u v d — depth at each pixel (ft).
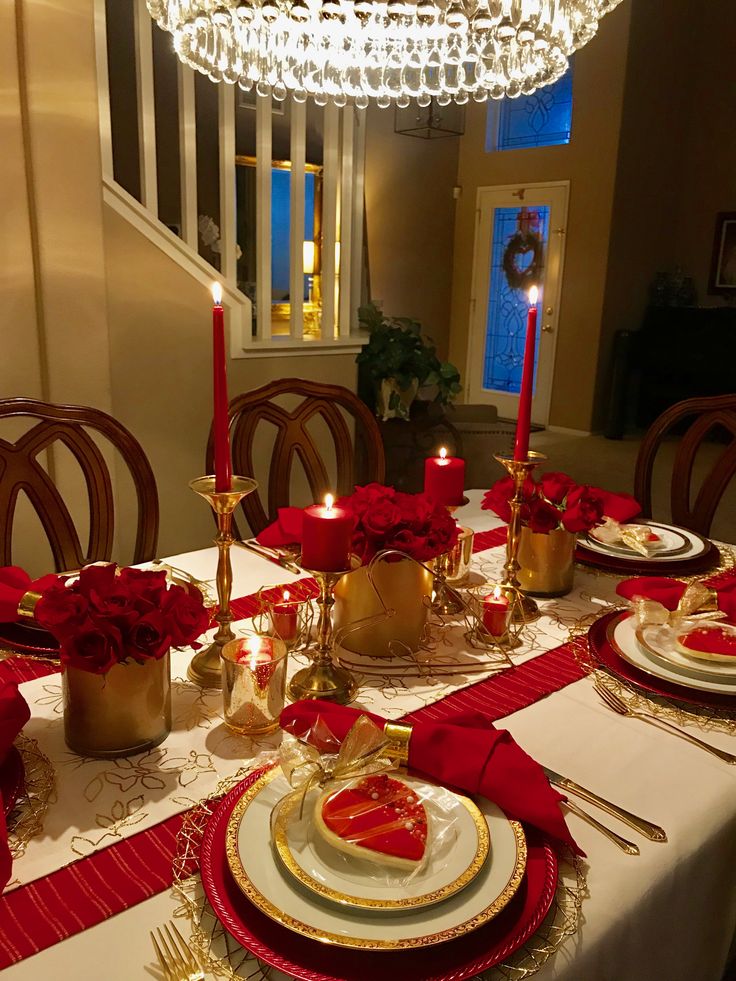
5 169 7.18
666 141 21.67
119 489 9.51
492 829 2.26
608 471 18.51
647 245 22.15
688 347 21.50
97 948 1.93
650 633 3.56
